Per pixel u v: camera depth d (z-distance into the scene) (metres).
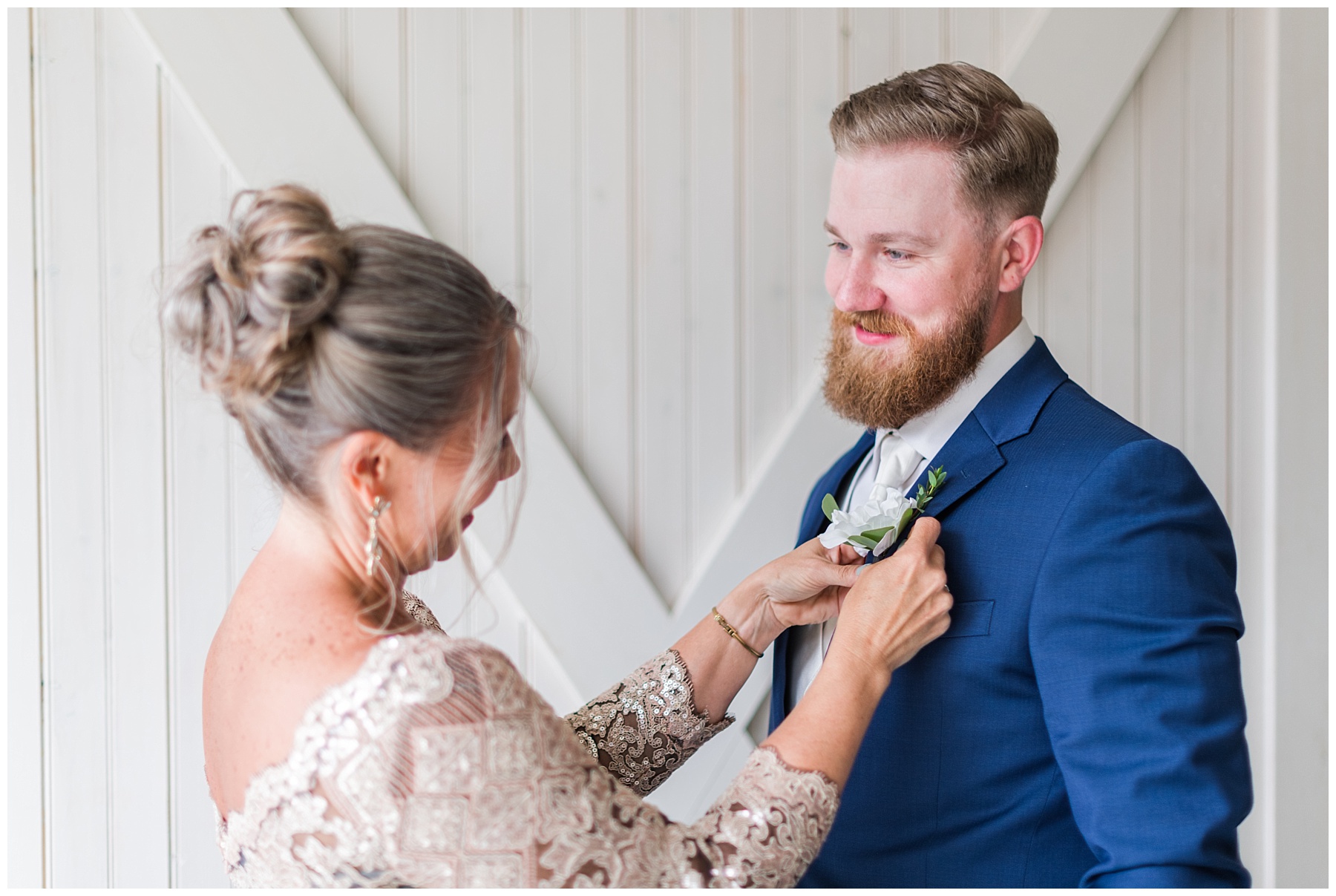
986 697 1.02
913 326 1.08
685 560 1.88
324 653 0.78
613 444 1.85
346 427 0.78
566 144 1.81
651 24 1.82
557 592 1.80
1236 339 2.00
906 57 1.89
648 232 1.84
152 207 1.70
